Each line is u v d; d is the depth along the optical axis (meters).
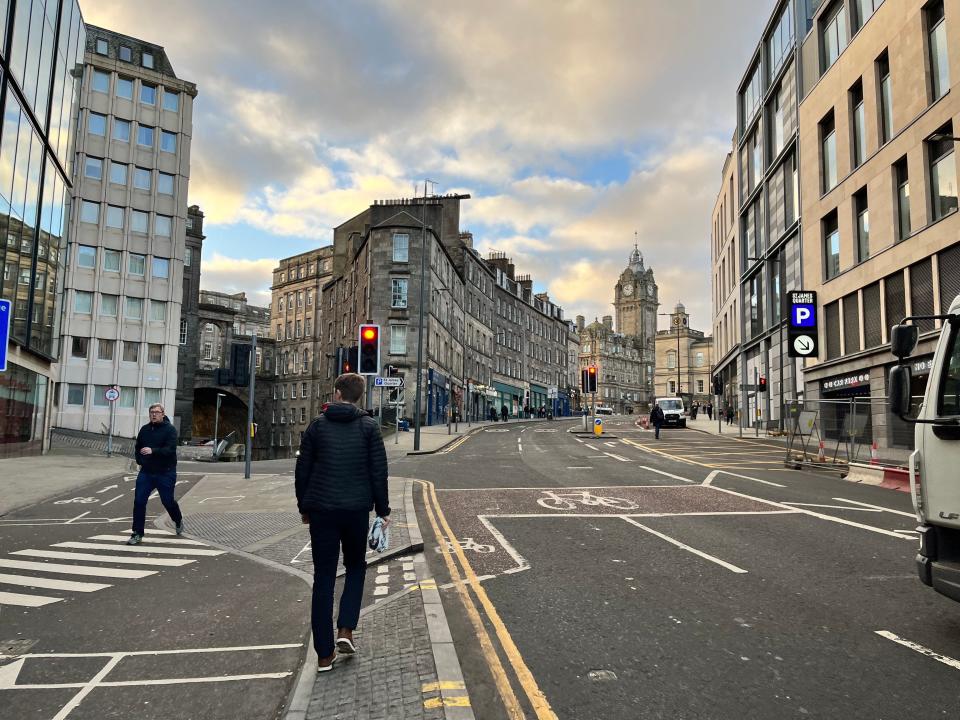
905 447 13.30
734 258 46.56
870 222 23.05
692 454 22.17
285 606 5.57
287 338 81.94
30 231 22.23
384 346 42.34
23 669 4.22
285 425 79.12
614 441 29.91
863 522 9.27
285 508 11.02
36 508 11.46
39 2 21.69
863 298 23.67
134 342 43.50
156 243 44.81
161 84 45.62
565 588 6.00
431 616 5.08
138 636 4.85
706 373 119.75
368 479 4.34
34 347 23.48
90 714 3.58
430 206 50.38
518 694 3.76
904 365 4.81
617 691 3.79
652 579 6.28
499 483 14.46
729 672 4.05
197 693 3.86
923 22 20.00
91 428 41.34
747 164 41.97
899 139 21.11
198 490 13.73
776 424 35.28
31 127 21.70
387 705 3.54
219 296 89.31
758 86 39.28
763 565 6.80
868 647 4.47
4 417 21.62
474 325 61.72
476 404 62.38
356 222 60.47
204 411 77.06
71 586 6.26
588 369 35.25
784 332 33.50
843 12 25.80
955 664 4.16
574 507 10.85
